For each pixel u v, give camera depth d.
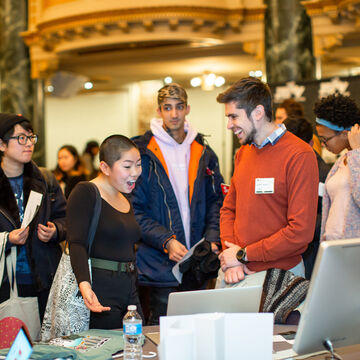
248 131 2.52
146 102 11.12
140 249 3.55
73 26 7.20
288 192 2.50
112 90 11.44
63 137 11.94
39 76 7.92
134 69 9.53
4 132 3.01
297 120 3.37
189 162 3.65
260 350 1.67
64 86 10.19
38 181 3.16
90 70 9.62
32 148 3.09
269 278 2.52
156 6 6.73
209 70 9.52
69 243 2.50
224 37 7.00
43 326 2.64
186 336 1.57
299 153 2.47
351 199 2.64
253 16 6.72
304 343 1.73
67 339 2.17
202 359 1.61
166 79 10.48
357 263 1.70
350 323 1.77
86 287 2.39
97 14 6.99
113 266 2.58
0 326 2.39
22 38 7.87
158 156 3.55
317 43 6.28
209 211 3.64
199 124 10.66
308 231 2.44
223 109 10.46
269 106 2.52
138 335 2.00
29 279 3.06
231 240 2.78
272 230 2.56
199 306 1.88
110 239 2.58
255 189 2.56
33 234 3.07
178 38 6.96
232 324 1.65
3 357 1.89
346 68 9.00
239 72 9.56
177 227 3.52
